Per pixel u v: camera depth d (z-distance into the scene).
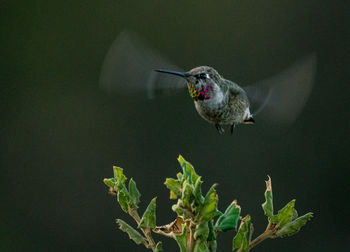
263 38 13.45
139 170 12.20
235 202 3.73
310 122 12.54
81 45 13.48
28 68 13.28
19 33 13.43
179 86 5.56
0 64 13.20
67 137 12.75
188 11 13.55
